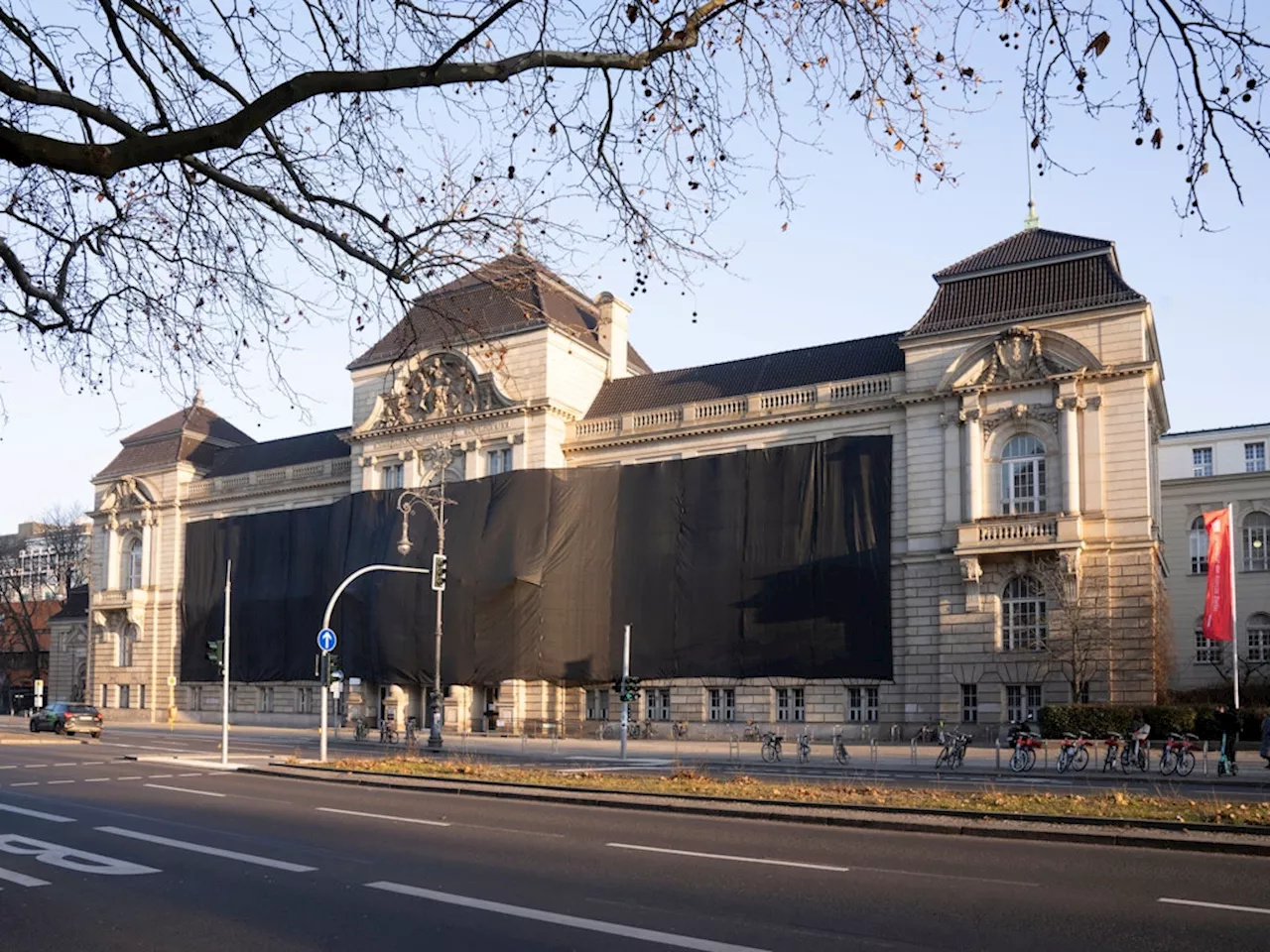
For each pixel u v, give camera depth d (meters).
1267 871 14.17
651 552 59.62
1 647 115.19
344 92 8.99
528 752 47.28
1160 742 44.69
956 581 53.31
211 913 11.80
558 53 9.22
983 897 12.33
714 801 21.58
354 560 67.50
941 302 56.78
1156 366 51.94
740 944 10.19
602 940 10.37
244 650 75.00
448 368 68.44
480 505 63.00
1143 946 10.10
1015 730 46.06
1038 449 52.91
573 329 67.50
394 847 16.47
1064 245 54.91
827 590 54.88
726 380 65.06
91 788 26.95
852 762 40.88
